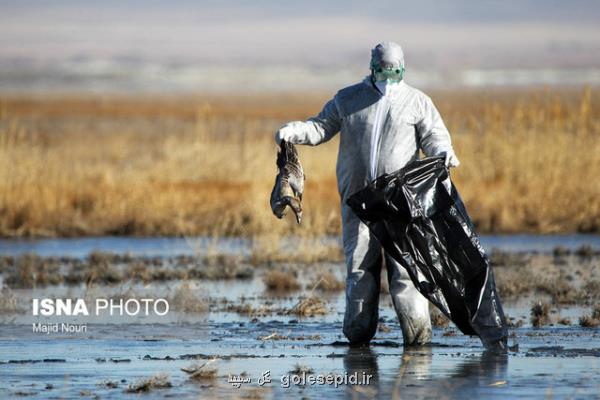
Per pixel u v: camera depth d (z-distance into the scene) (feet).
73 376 122.31
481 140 334.85
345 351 138.10
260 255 237.25
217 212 296.92
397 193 137.39
